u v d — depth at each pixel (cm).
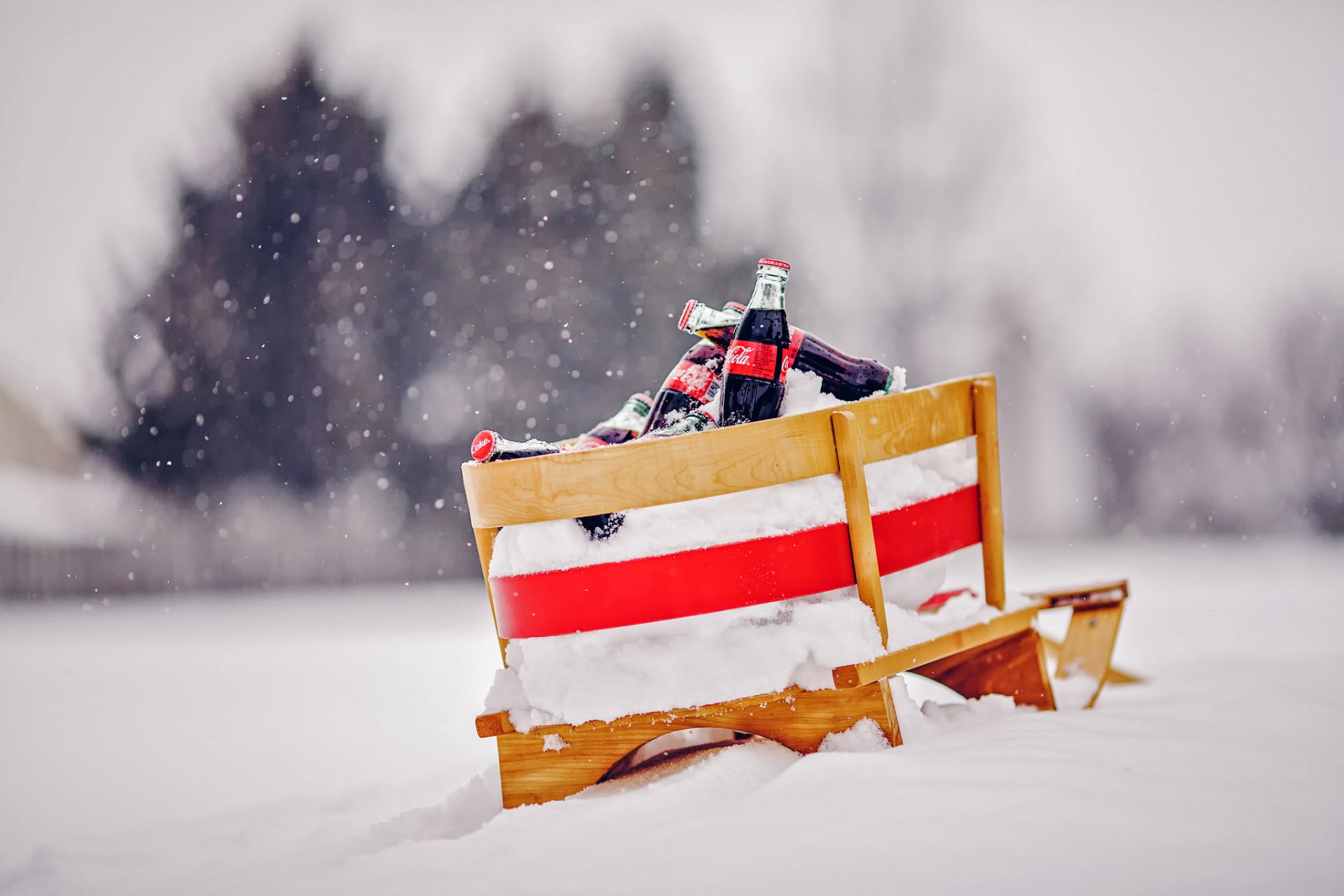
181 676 674
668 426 255
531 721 226
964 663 282
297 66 2070
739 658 217
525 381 1958
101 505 1861
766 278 242
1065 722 231
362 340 1942
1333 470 1728
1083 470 1819
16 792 346
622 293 1980
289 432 1906
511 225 2002
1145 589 879
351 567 1794
